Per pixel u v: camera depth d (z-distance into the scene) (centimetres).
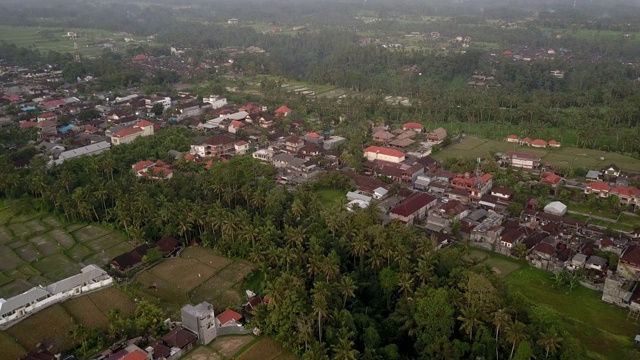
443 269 13675
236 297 14088
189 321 12312
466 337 12094
